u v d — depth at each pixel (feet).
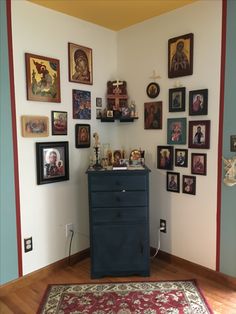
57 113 8.02
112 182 7.54
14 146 7.13
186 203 8.11
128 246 7.72
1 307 6.62
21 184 7.35
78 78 8.49
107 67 9.36
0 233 7.01
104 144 9.42
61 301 6.74
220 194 7.32
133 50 9.08
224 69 7.00
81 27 8.49
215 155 7.35
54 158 8.02
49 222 8.08
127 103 9.37
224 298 6.78
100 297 6.86
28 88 7.28
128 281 7.59
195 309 6.35
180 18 7.80
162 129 8.53
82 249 9.05
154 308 6.40
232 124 6.95
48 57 7.70
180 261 8.36
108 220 7.64
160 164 8.63
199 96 7.50
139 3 7.47
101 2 7.36
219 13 7.00
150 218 9.09
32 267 7.72
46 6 7.52
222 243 7.38
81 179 8.86
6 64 6.83
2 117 6.85
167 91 8.31
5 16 6.76
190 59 7.63
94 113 9.07
